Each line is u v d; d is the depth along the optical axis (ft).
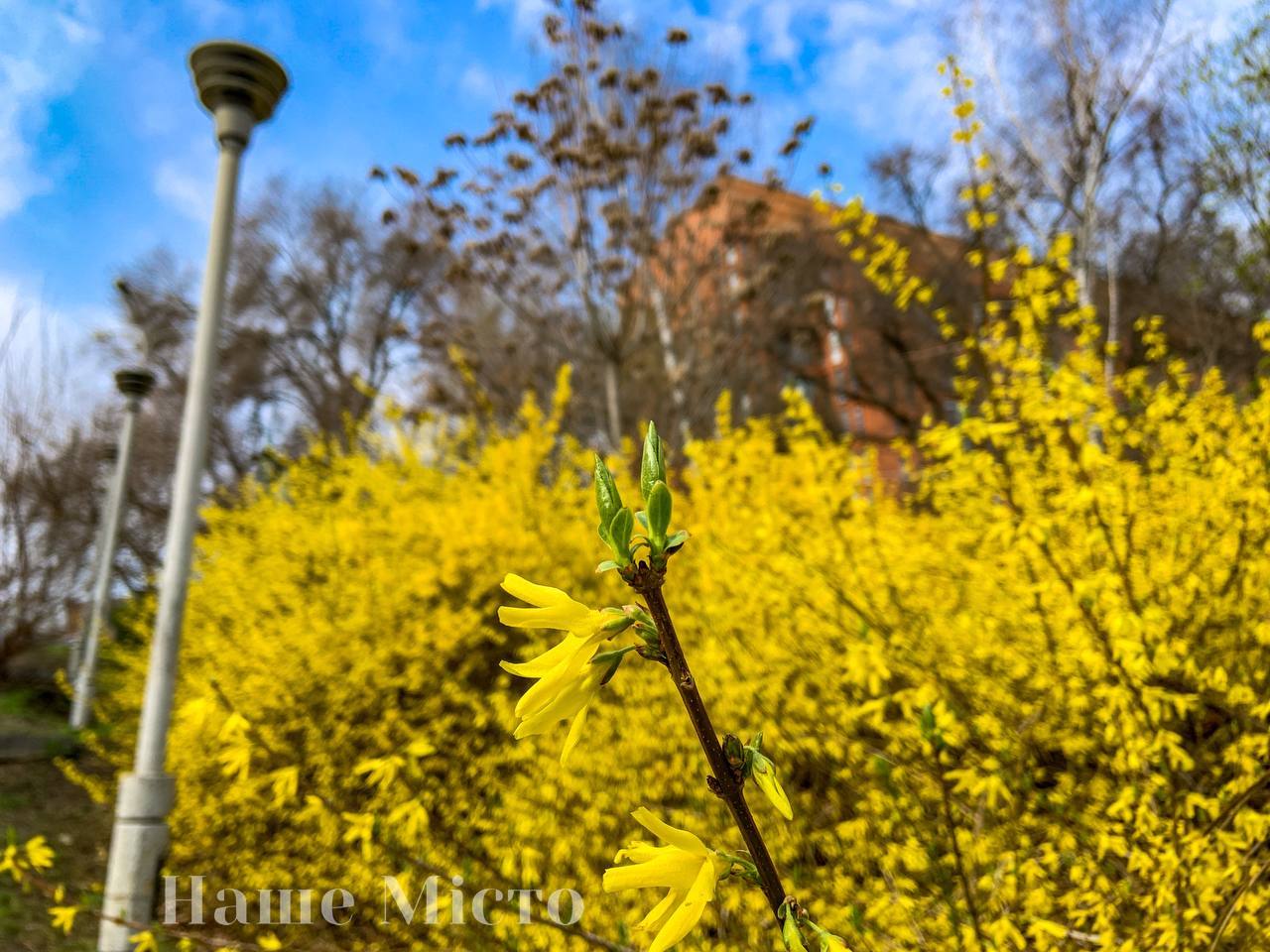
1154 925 5.94
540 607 2.51
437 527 16.30
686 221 34.91
